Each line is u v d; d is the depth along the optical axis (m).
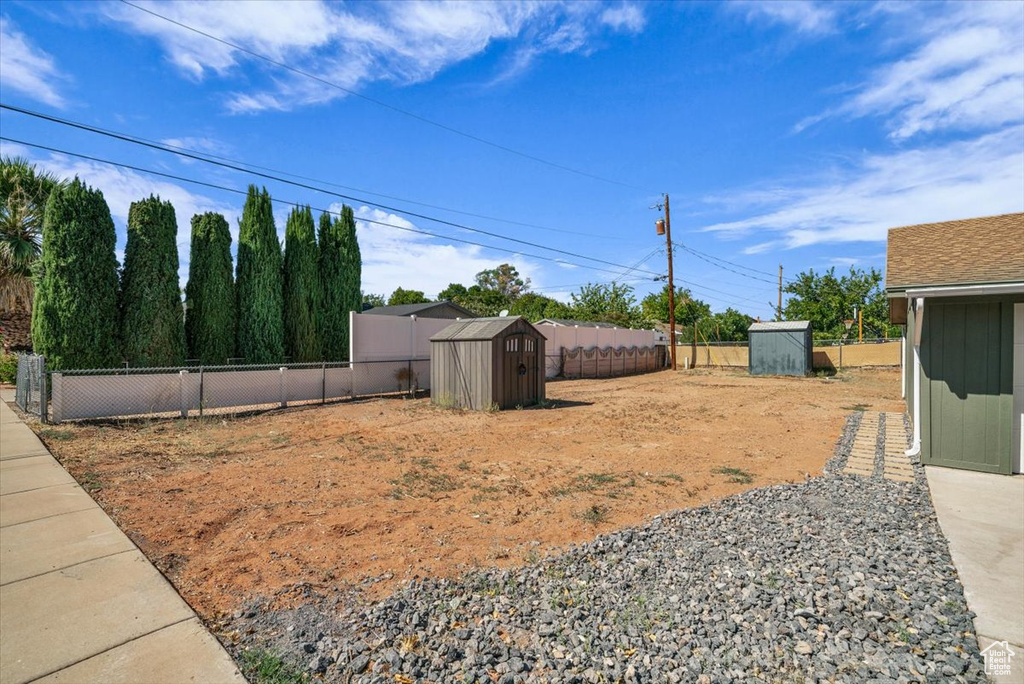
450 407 12.12
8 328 16.72
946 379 6.41
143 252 12.92
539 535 4.25
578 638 2.69
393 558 3.78
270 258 16.20
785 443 8.00
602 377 22.25
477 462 6.84
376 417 10.65
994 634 2.71
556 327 20.95
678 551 3.84
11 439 7.64
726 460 6.92
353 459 6.98
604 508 4.94
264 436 8.56
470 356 11.91
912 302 6.77
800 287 38.91
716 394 15.21
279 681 2.33
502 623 2.84
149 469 6.31
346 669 2.42
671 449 7.62
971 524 4.39
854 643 2.64
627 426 9.65
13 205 13.96
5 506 4.81
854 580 3.33
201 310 14.82
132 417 10.03
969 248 7.25
